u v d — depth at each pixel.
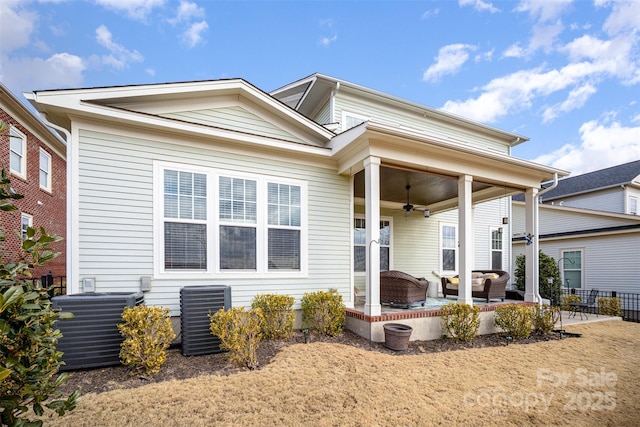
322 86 9.05
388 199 10.09
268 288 6.07
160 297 5.22
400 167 6.42
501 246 12.54
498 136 11.98
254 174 6.14
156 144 5.40
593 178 17.75
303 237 6.49
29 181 10.60
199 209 5.63
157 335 4.03
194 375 3.95
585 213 13.57
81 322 4.05
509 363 4.73
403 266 10.44
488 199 9.30
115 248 5.02
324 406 3.25
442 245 11.16
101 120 5.05
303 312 6.29
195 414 3.01
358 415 3.10
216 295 4.84
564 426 3.04
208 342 4.74
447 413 3.20
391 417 3.08
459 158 6.70
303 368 4.16
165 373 3.99
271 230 6.21
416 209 10.74
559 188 18.88
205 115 6.03
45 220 11.66
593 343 6.03
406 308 6.95
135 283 5.10
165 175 5.43
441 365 4.55
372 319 5.59
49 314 1.98
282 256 6.27
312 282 6.51
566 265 14.14
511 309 6.52
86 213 4.88
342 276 6.82
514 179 7.57
